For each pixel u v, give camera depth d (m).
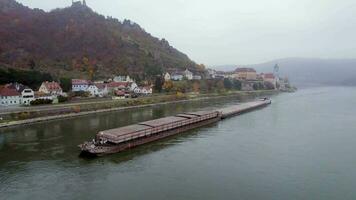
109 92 148.75
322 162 54.44
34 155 56.66
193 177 46.81
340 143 67.94
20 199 38.72
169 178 46.34
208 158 56.31
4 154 57.09
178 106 136.62
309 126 88.56
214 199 39.34
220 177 46.88
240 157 56.97
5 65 151.75
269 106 142.88
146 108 127.38
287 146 65.19
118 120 94.31
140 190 41.91
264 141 69.62
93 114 106.81
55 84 127.12
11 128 80.06
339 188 43.19
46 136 71.25
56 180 45.06
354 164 53.34
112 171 49.19
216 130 82.75
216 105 141.75
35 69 161.50
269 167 51.62
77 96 130.75
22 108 97.62
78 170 49.44
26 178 45.62
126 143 61.69
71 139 68.25
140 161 54.38
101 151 56.72
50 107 102.00
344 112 118.50
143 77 199.75
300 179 46.38
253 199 39.50
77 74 177.88
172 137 73.69
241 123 94.25
